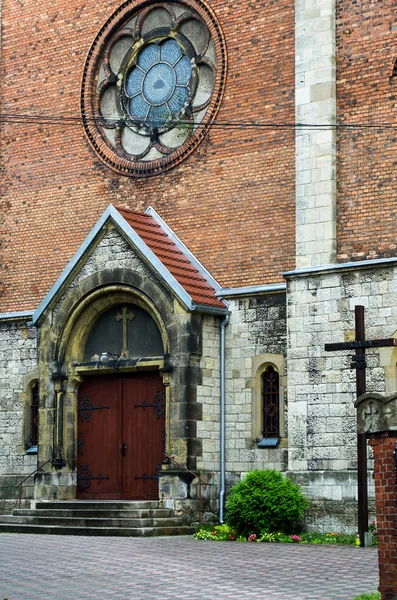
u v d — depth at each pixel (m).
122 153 39.88
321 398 33.41
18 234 41.94
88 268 37.25
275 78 36.34
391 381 32.09
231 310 36.22
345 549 29.06
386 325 32.53
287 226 35.50
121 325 37.28
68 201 40.75
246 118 36.84
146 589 22.69
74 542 30.97
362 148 33.97
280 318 35.25
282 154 35.91
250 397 35.56
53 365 37.72
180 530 33.50
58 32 41.69
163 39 39.88
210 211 37.31
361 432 20.02
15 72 42.59
